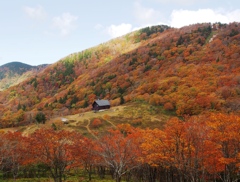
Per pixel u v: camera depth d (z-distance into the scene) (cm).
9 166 6638
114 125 12656
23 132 12494
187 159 4344
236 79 14025
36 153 5038
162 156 4447
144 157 5250
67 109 18812
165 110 14138
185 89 14488
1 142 6022
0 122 14812
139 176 7244
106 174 8619
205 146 4169
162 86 16450
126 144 5159
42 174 7062
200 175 5094
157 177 7594
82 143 5681
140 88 18125
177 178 6281
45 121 14362
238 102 11500
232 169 4328
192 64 18688
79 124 13212
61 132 5253
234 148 4222
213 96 12550
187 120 4734
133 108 15062
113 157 5050
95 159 6091
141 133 6294
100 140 6194
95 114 15200
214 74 15662
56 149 5025
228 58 18325
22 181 6053
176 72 18300
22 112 16375
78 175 7738
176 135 4212
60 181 5191
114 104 17412
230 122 4184
